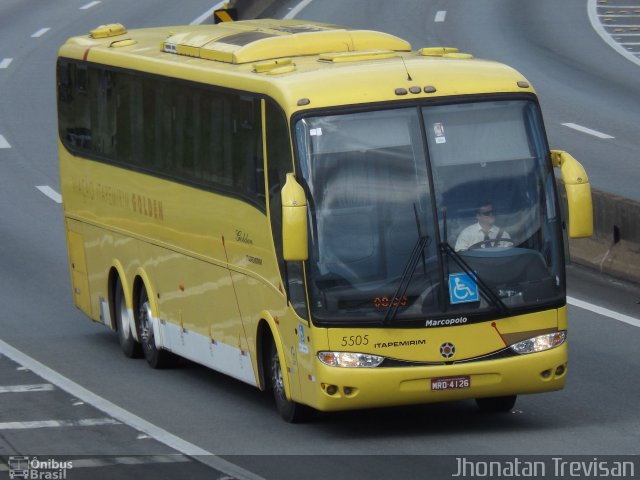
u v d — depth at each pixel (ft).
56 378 167.63
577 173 131.64
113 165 181.78
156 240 169.58
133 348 181.27
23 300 220.43
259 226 141.59
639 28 479.82
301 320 132.57
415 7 518.37
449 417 143.23
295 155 132.05
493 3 529.86
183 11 532.32
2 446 135.54
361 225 131.03
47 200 299.17
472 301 131.23
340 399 129.59
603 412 142.20
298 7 524.52
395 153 132.77
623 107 356.18
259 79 140.56
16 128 372.99
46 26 526.16
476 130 134.41
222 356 154.81
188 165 158.92
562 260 134.62
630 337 176.86
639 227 211.00
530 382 132.67
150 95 168.76
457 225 132.05
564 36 462.60
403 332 129.90
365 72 136.26
